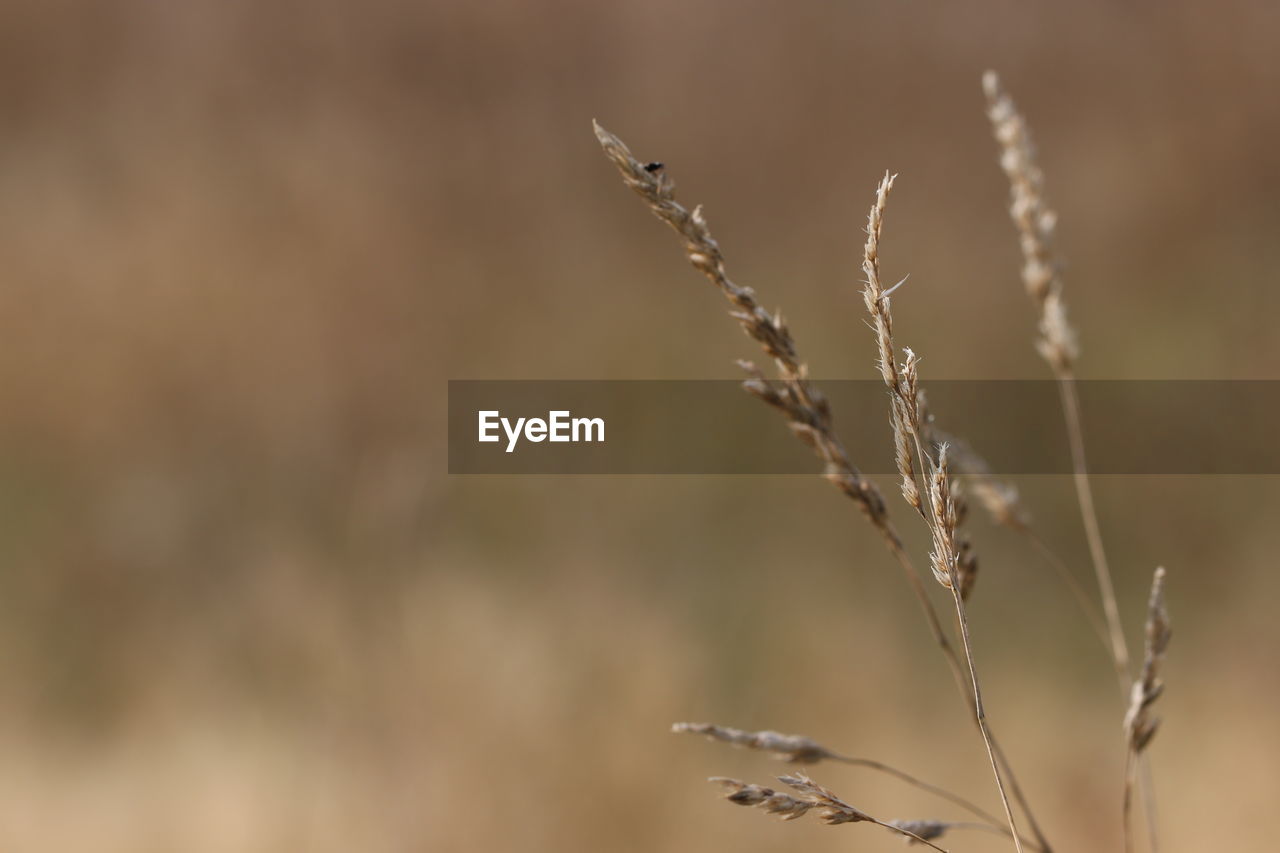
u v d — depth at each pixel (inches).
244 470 90.0
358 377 103.8
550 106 134.9
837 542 83.0
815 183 125.6
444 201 126.2
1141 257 111.4
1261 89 119.3
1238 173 114.6
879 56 135.7
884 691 68.9
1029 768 62.2
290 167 126.9
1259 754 59.7
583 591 75.5
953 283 112.6
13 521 86.3
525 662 66.1
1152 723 42.0
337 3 140.2
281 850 57.0
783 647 71.1
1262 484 80.8
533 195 127.4
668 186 41.4
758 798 40.4
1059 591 77.9
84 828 62.0
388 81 137.6
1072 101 129.2
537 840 56.6
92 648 76.6
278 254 117.2
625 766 59.1
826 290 113.8
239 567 78.4
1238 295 103.6
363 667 65.6
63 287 110.0
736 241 122.3
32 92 134.1
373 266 118.0
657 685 65.6
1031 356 103.8
